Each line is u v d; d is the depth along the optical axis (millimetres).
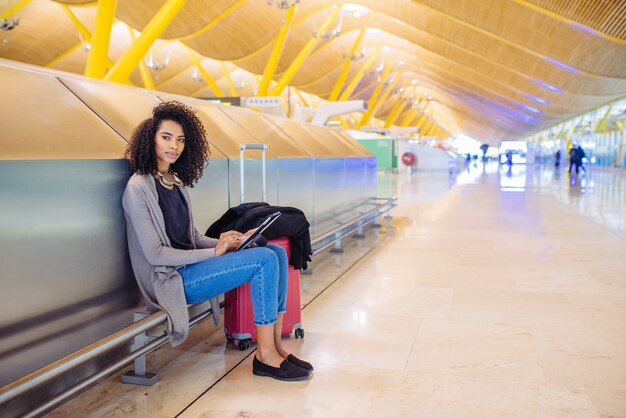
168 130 3205
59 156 2994
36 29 31812
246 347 3908
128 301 3523
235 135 5609
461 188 20000
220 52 29344
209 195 4551
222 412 2938
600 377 3340
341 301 5090
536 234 8961
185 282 3285
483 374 3404
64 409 2953
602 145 44312
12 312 2646
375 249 7793
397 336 4113
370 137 42500
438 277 6039
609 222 10250
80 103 3664
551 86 29469
